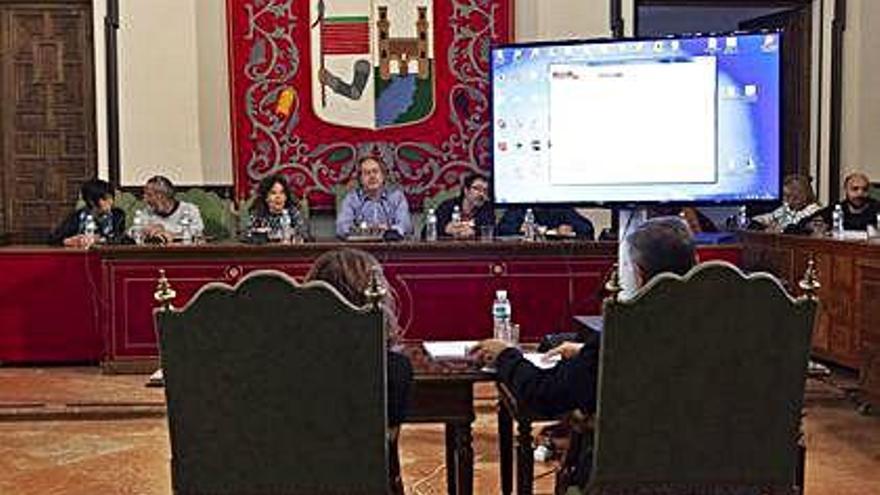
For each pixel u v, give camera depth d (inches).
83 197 269.0
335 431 99.0
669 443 99.7
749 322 97.7
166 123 301.4
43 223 306.7
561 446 161.2
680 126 171.5
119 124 300.5
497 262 237.1
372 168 265.0
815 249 227.3
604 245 236.1
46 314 247.9
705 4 324.8
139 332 235.3
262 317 96.3
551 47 176.1
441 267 236.5
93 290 247.3
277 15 299.0
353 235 248.4
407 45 301.1
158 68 300.5
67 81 304.5
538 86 177.6
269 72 299.1
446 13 301.9
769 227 268.5
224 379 97.7
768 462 101.1
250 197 292.8
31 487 158.4
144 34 299.7
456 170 303.4
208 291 96.3
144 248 232.4
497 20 303.0
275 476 100.0
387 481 100.9
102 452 178.7
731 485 101.1
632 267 103.8
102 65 300.4
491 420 196.9
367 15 300.2
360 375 97.8
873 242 203.2
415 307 235.9
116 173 300.4
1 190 305.6
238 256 232.8
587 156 176.1
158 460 173.3
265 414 98.5
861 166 319.6
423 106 302.2
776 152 169.6
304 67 300.0
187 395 98.4
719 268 96.5
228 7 297.7
